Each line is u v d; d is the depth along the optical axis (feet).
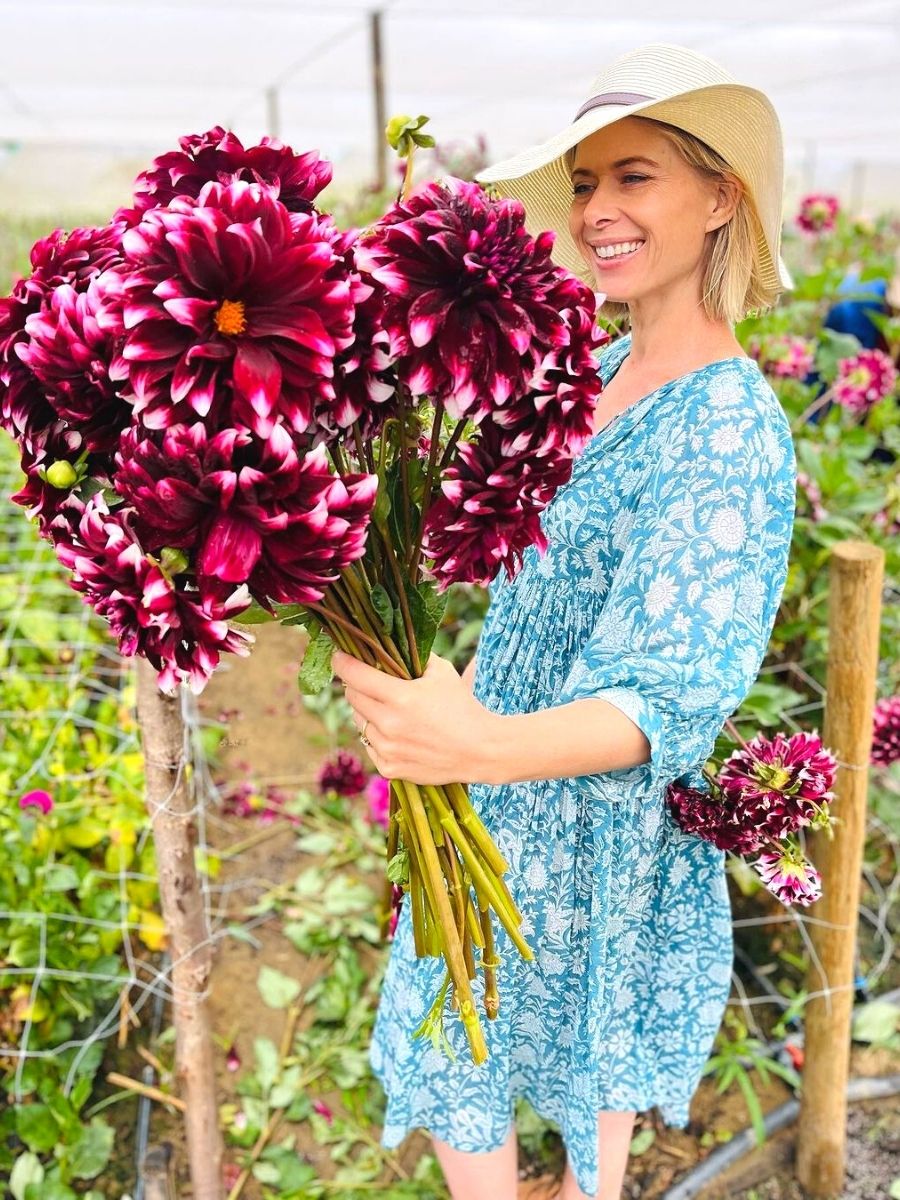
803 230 11.90
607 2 14.76
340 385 2.62
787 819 4.18
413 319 2.48
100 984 6.77
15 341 2.70
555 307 2.66
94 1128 6.05
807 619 7.37
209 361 2.35
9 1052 6.10
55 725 8.22
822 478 7.27
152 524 2.46
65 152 54.70
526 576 4.24
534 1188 5.61
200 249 2.30
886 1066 6.75
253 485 2.41
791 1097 6.42
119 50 18.76
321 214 2.92
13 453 13.28
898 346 9.55
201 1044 5.45
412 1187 5.88
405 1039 4.52
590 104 3.72
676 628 3.37
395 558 3.07
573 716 3.27
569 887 4.23
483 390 2.57
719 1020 4.76
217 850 8.54
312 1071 6.59
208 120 30.71
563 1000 4.47
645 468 3.73
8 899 6.44
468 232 2.52
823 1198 5.92
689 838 4.38
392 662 3.14
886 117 27.76
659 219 3.68
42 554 10.98
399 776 3.23
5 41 17.93
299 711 10.57
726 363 3.67
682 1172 6.05
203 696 10.72
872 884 7.92
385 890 7.34
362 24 16.58
